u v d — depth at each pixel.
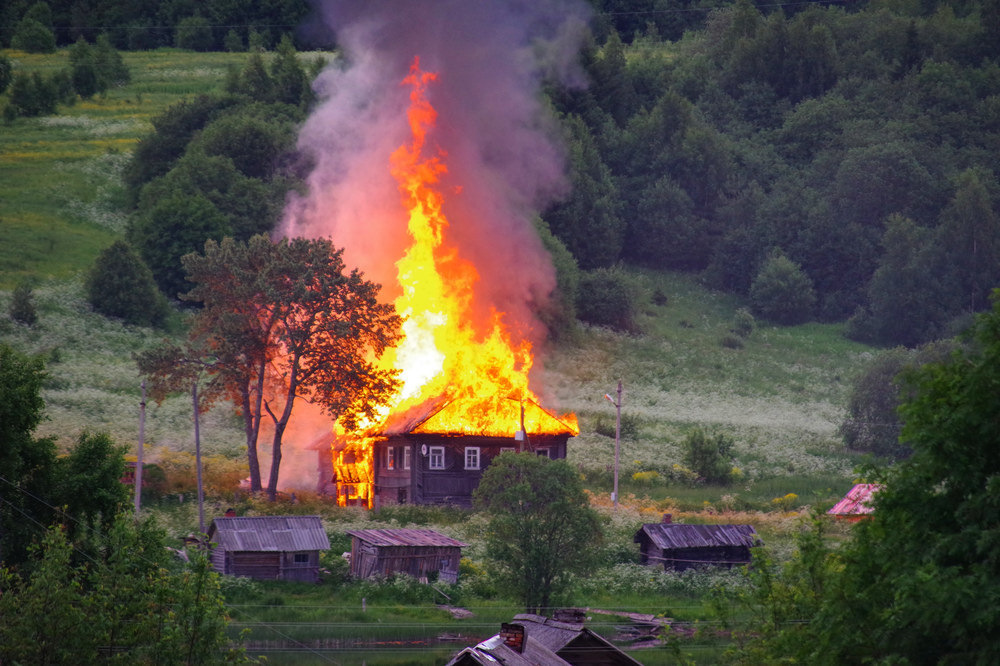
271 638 77.56
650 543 103.81
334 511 114.50
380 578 93.00
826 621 36.03
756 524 116.75
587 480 141.88
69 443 126.75
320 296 120.81
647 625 82.75
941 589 31.56
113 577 48.44
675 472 147.62
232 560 92.00
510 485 89.50
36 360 68.38
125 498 68.31
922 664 33.44
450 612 86.00
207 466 128.88
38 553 63.88
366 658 72.50
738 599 52.69
